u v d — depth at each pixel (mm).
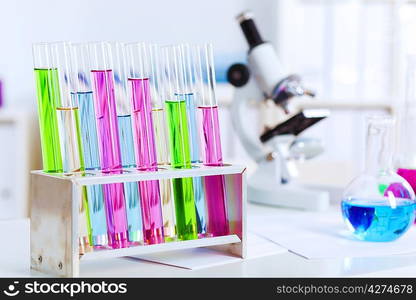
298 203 2006
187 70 1373
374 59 4547
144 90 1303
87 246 1258
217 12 4582
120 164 1288
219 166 1363
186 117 1352
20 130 3867
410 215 1525
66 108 1237
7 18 4293
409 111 1759
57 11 4371
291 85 2143
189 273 1250
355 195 1552
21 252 1414
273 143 2170
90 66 1265
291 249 1443
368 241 1536
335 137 4551
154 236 1314
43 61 1253
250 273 1248
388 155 1567
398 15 4512
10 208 3895
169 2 4531
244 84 2225
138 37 4516
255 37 2209
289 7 4453
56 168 1264
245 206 1360
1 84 4109
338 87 4555
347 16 4500
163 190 1335
